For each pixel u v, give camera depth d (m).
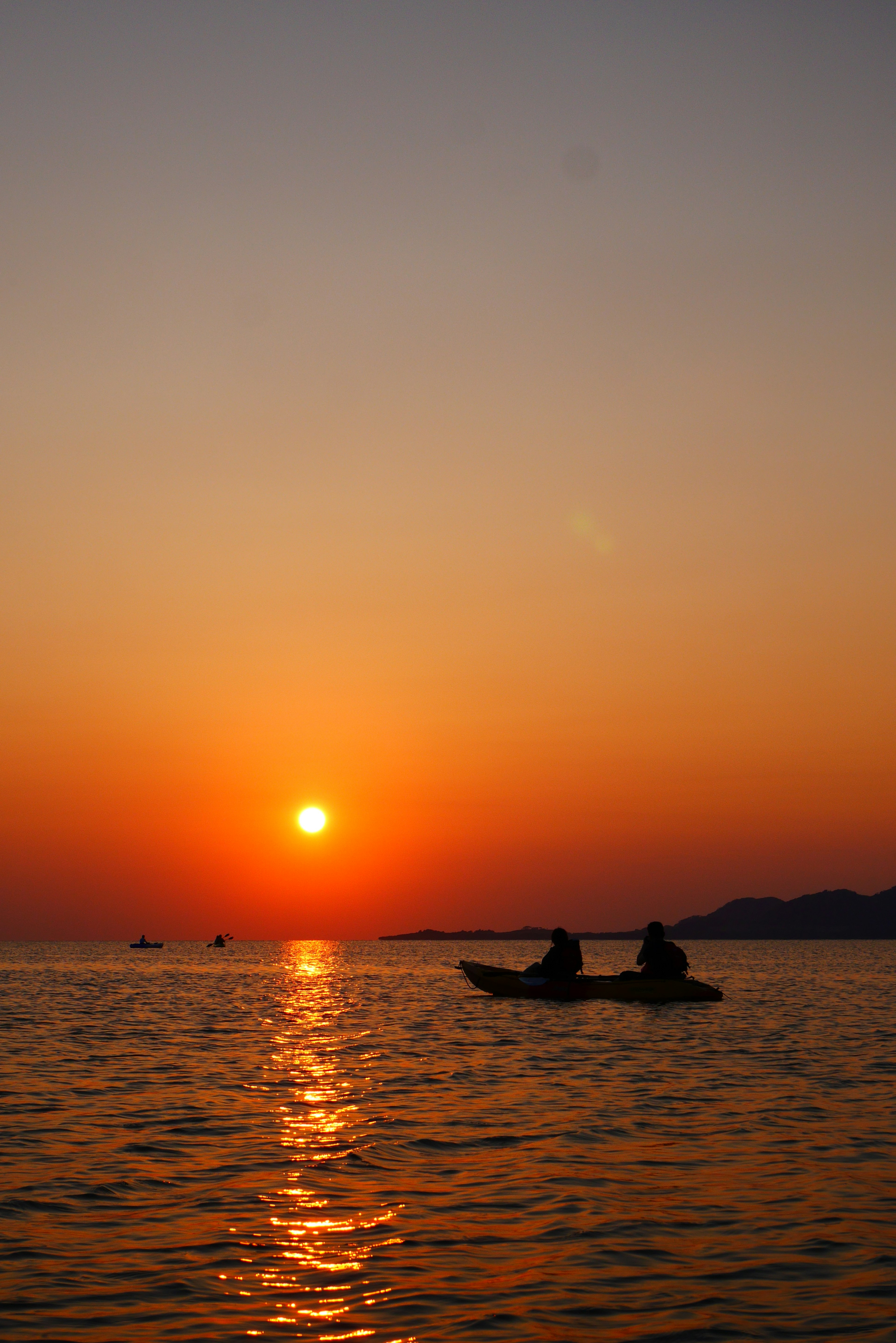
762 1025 26.16
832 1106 14.62
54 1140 12.28
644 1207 9.62
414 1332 6.89
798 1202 9.81
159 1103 14.80
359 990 44.72
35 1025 26.72
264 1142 12.21
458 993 41.88
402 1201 9.79
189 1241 8.64
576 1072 17.97
